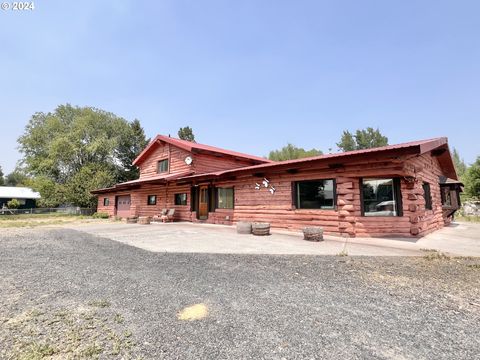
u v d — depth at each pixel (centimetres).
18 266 529
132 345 239
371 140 4688
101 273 475
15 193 4300
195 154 1670
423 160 1046
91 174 2997
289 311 308
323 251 652
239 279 432
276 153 4928
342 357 218
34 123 3775
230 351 228
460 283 402
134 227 1322
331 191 952
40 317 299
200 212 1547
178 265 527
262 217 1152
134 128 4059
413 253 619
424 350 228
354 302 334
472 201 2128
